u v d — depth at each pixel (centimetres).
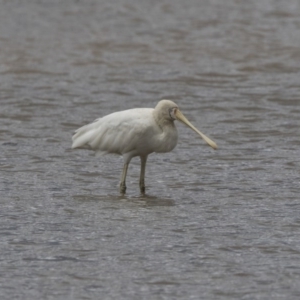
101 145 1577
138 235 1343
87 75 2805
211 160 1852
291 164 1817
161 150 1559
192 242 1312
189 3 4200
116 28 3572
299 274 1188
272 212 1473
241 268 1210
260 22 3734
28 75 2788
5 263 1223
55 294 1123
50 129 2142
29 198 1553
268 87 2666
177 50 3181
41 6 4103
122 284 1155
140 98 2531
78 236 1338
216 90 2627
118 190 1617
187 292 1131
